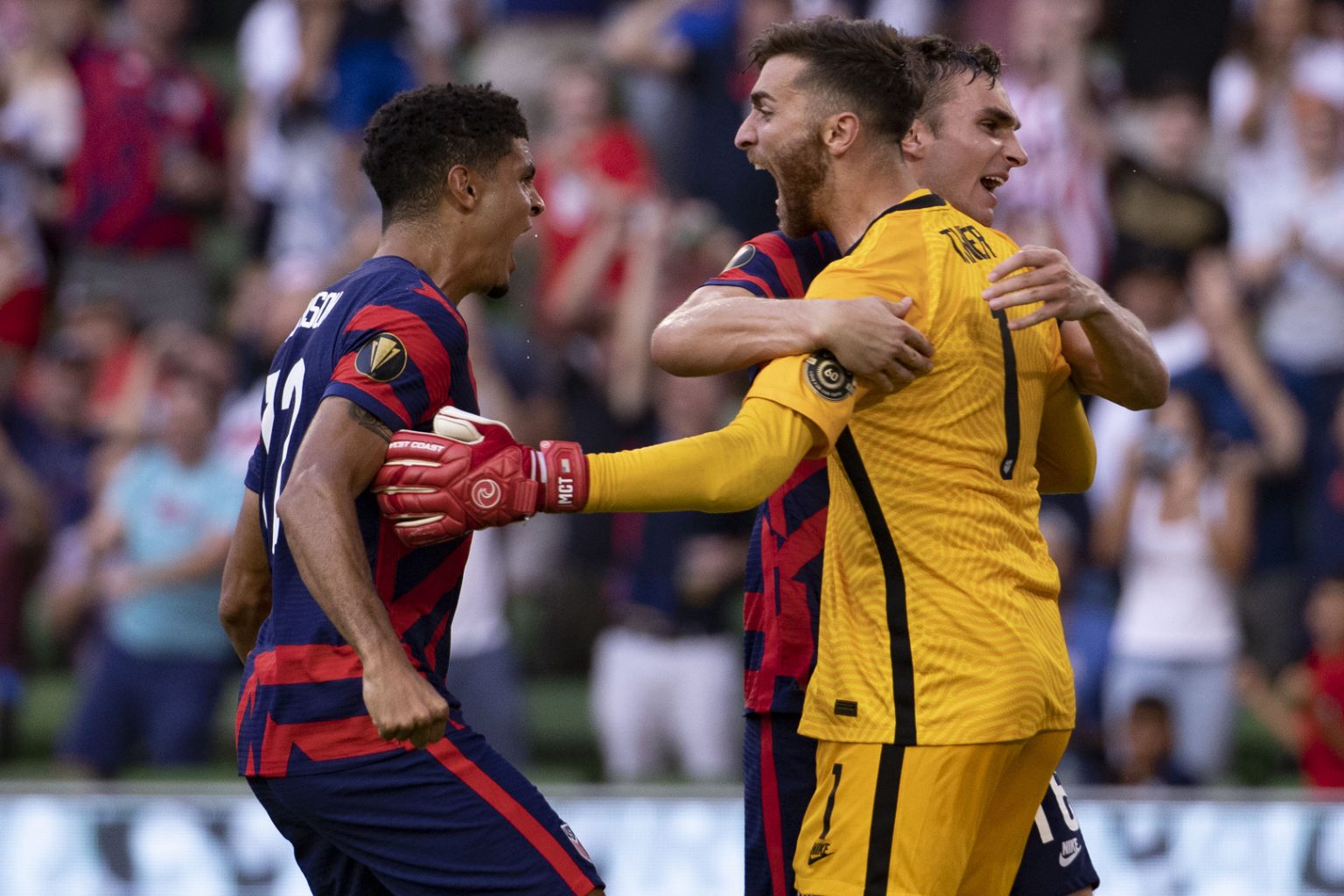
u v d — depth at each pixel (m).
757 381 8.67
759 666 10.01
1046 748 9.30
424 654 9.07
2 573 23.59
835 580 9.09
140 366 24.33
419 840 9.01
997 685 8.73
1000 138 10.29
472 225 9.45
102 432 25.48
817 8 27.03
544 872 9.07
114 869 15.13
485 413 22.47
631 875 15.09
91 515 24.52
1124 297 23.97
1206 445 22.12
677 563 21.55
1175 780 20.50
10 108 27.92
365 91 27.03
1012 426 9.07
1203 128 25.36
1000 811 9.35
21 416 25.61
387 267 9.19
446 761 9.02
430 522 8.45
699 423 23.31
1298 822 14.98
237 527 9.91
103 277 26.97
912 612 8.78
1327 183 25.28
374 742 8.91
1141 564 21.41
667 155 27.53
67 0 27.84
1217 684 21.09
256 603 10.12
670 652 21.50
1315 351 24.67
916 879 8.73
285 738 8.97
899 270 8.80
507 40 28.98
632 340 24.53
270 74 27.81
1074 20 24.33
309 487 8.41
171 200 27.44
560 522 24.39
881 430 8.79
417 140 9.38
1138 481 21.56
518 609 24.78
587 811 15.18
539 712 23.48
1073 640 21.36
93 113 26.98
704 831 15.11
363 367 8.64
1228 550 21.31
